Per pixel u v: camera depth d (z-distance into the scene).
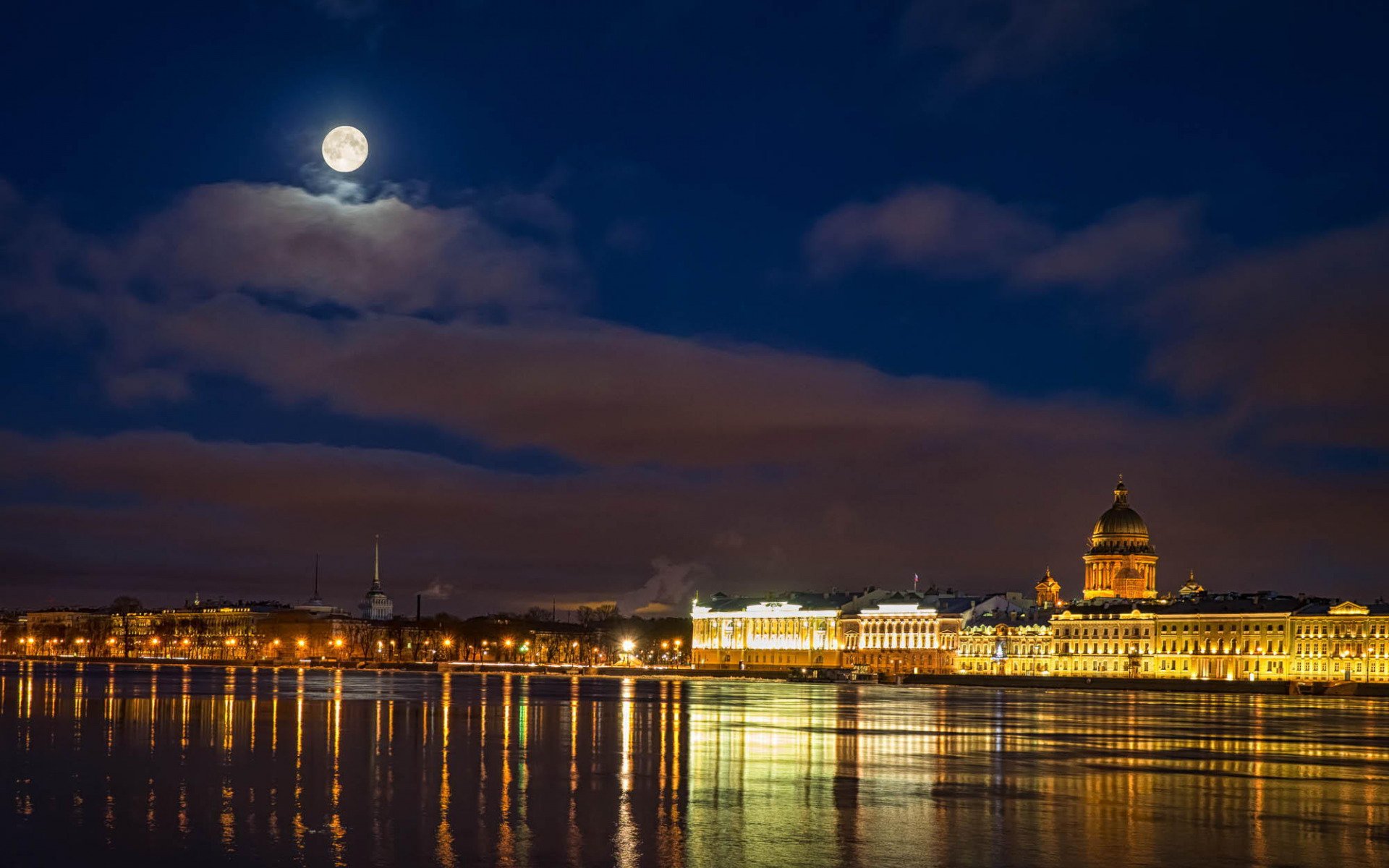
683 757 109.75
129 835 70.81
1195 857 66.81
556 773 97.62
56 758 107.25
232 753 111.38
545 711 174.50
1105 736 143.00
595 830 72.62
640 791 87.88
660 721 155.50
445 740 124.50
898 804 83.56
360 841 69.31
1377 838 72.44
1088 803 84.88
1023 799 86.12
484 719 155.25
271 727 139.88
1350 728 166.12
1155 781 97.62
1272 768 108.38
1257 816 80.19
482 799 84.00
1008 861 65.31
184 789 88.06
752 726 150.12
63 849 67.38
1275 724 173.00
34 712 163.00
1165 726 163.12
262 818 76.12
